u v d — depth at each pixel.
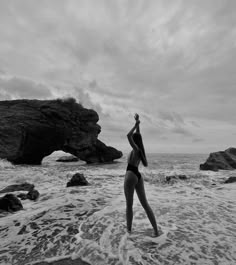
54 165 24.05
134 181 4.18
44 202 6.96
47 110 24.23
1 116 22.22
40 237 4.29
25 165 22.16
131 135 4.38
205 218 5.32
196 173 14.45
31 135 22.59
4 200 6.17
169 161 27.98
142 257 3.41
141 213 5.48
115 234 4.23
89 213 5.61
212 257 3.47
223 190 9.24
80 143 27.17
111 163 27.62
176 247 3.75
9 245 4.00
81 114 27.56
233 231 4.53
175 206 6.37
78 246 3.82
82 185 9.97
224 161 17.77
